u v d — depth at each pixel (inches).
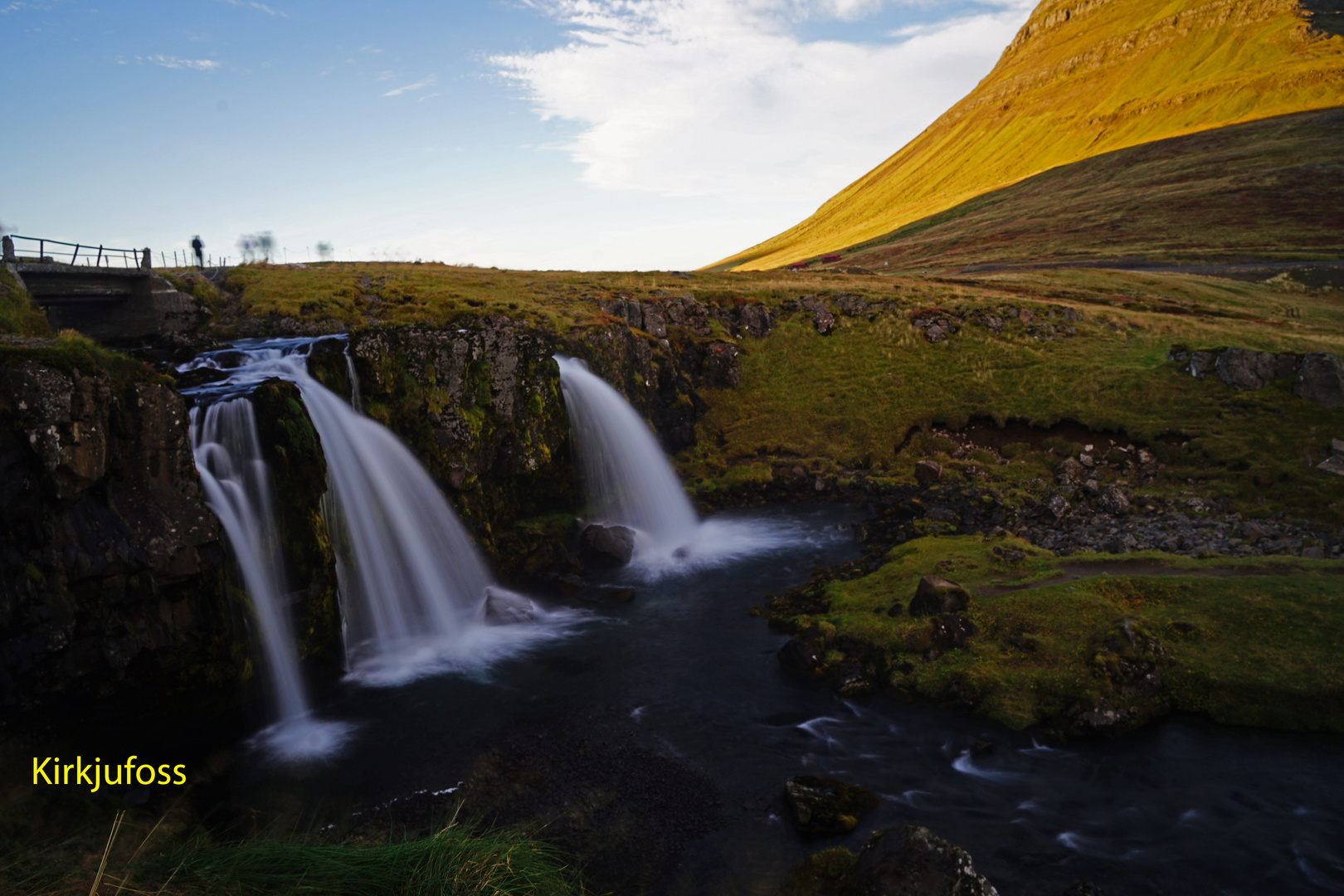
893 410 1378.0
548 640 743.7
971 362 1464.1
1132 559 754.8
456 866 334.6
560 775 515.2
